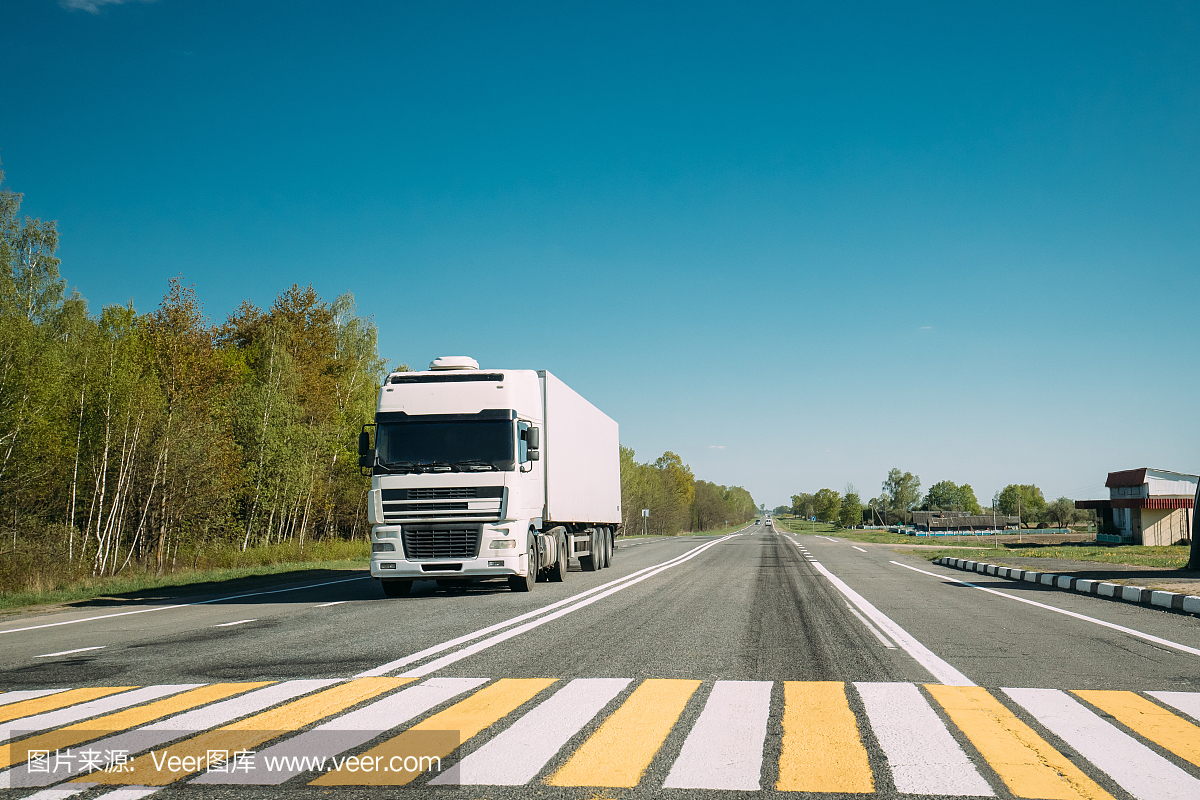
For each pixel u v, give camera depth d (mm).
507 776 3975
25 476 21938
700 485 150750
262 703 5582
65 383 24766
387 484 13969
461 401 14367
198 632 9664
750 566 22844
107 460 25656
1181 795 3650
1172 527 46500
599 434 22766
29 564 19609
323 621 10539
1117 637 8750
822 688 6043
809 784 3816
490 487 13906
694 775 3969
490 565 13758
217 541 30719
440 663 7199
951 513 104750
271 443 33875
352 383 45750
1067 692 5883
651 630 9375
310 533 40156
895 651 7805
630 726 4918
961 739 4598
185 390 30266
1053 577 16547
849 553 32312
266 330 41188
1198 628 9516
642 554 32438
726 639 8633
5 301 22938
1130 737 4637
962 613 11086
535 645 8266
